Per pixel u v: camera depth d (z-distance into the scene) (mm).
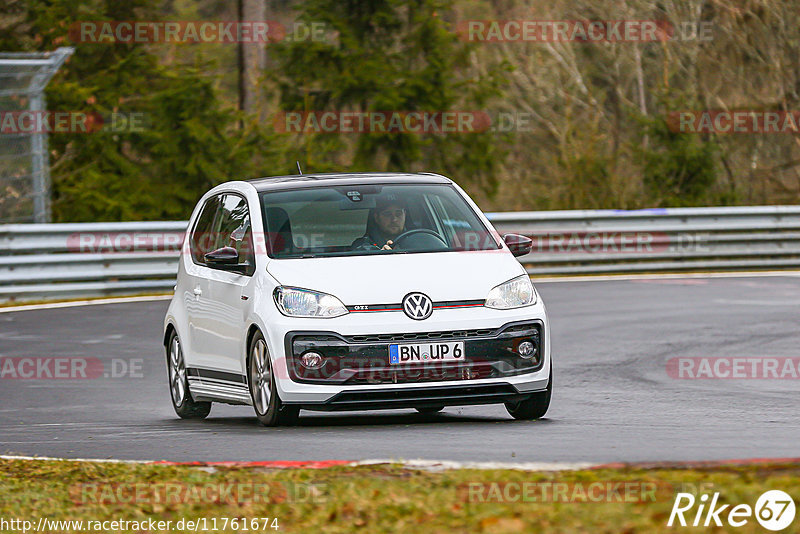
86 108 88812
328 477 20875
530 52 122438
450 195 31109
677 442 24469
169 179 88812
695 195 96250
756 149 105000
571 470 20453
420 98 97438
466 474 20203
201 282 31703
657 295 59906
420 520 17406
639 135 98000
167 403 35562
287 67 97500
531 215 70562
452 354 27109
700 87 110125
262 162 91500
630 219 72312
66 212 85812
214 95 89000
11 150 68375
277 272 28312
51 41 92188
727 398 32531
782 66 106000
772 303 55719
